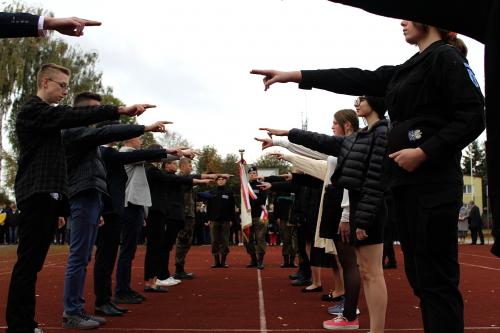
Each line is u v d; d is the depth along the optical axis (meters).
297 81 2.88
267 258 14.70
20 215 3.79
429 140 2.37
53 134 3.91
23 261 3.72
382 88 2.96
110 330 4.45
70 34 2.82
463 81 2.32
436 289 2.44
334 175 4.00
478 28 1.65
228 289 7.49
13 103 29.67
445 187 2.43
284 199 11.38
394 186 2.55
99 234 5.29
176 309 5.65
